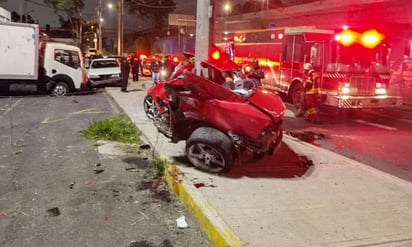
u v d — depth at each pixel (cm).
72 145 771
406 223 434
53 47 1645
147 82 2334
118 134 842
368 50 1219
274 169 607
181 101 582
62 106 1362
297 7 3984
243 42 1806
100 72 2019
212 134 561
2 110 1240
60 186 541
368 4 3080
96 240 394
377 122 1191
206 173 571
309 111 1145
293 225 414
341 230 409
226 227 397
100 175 589
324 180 566
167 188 540
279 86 1505
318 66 1220
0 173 592
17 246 379
